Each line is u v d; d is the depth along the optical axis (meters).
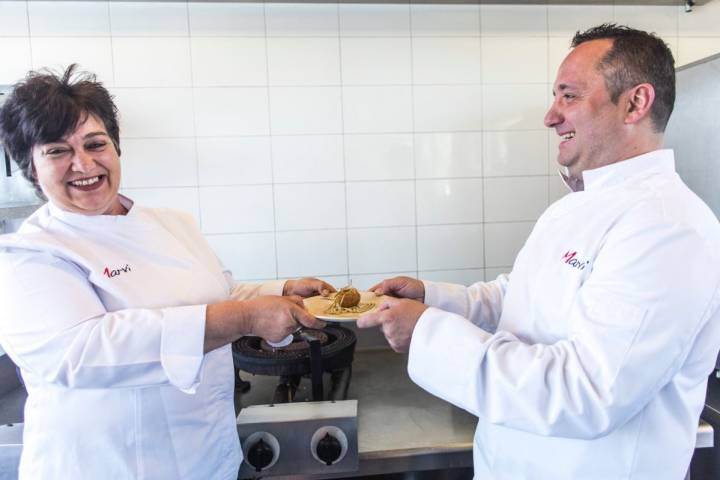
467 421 1.00
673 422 0.67
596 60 0.72
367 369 1.31
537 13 1.69
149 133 1.60
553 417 0.60
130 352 0.65
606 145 0.74
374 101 1.67
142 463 0.75
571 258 0.72
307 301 1.04
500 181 1.74
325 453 0.87
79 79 0.76
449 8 1.66
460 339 0.69
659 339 0.59
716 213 1.29
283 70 1.63
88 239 0.76
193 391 0.68
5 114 0.69
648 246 0.61
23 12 1.52
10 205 1.19
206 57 1.60
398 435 0.95
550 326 0.74
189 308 0.69
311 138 1.66
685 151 1.39
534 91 1.72
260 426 0.89
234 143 1.64
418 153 1.70
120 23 1.56
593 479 0.68
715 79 1.28
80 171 0.70
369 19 1.64
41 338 0.66
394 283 1.07
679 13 1.72
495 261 1.77
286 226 1.68
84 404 0.72
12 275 0.67
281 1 1.58
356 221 1.70
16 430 0.94
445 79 1.68
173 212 0.98
